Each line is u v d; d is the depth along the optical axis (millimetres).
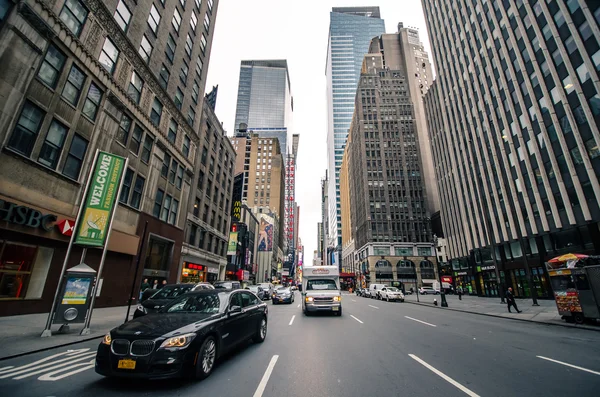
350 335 9375
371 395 4371
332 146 164500
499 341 8523
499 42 34656
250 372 5469
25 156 11664
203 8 31156
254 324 7855
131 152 18828
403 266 68312
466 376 5254
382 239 71000
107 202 10359
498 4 34562
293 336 9203
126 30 18656
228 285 18750
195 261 30047
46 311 12609
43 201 12516
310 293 15383
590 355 6840
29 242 12000
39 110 12477
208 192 34406
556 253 27984
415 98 95875
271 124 190000
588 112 24234
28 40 11883
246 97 195500
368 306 22328
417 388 4656
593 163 24016
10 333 8492
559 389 4598
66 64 13797
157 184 21797
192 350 4871
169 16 23906
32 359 6227
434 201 81875
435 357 6605
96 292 9414
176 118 24844
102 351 4742
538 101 29422
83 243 9562
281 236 118250
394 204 73875
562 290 12656
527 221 31438
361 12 199750
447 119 49562
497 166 35750
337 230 150625
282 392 4469
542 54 28688
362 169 78812
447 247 52312
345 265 115750
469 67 41844
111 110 16984
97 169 10469
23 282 11852
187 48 27422
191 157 27922
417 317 14773
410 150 78688
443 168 53781
